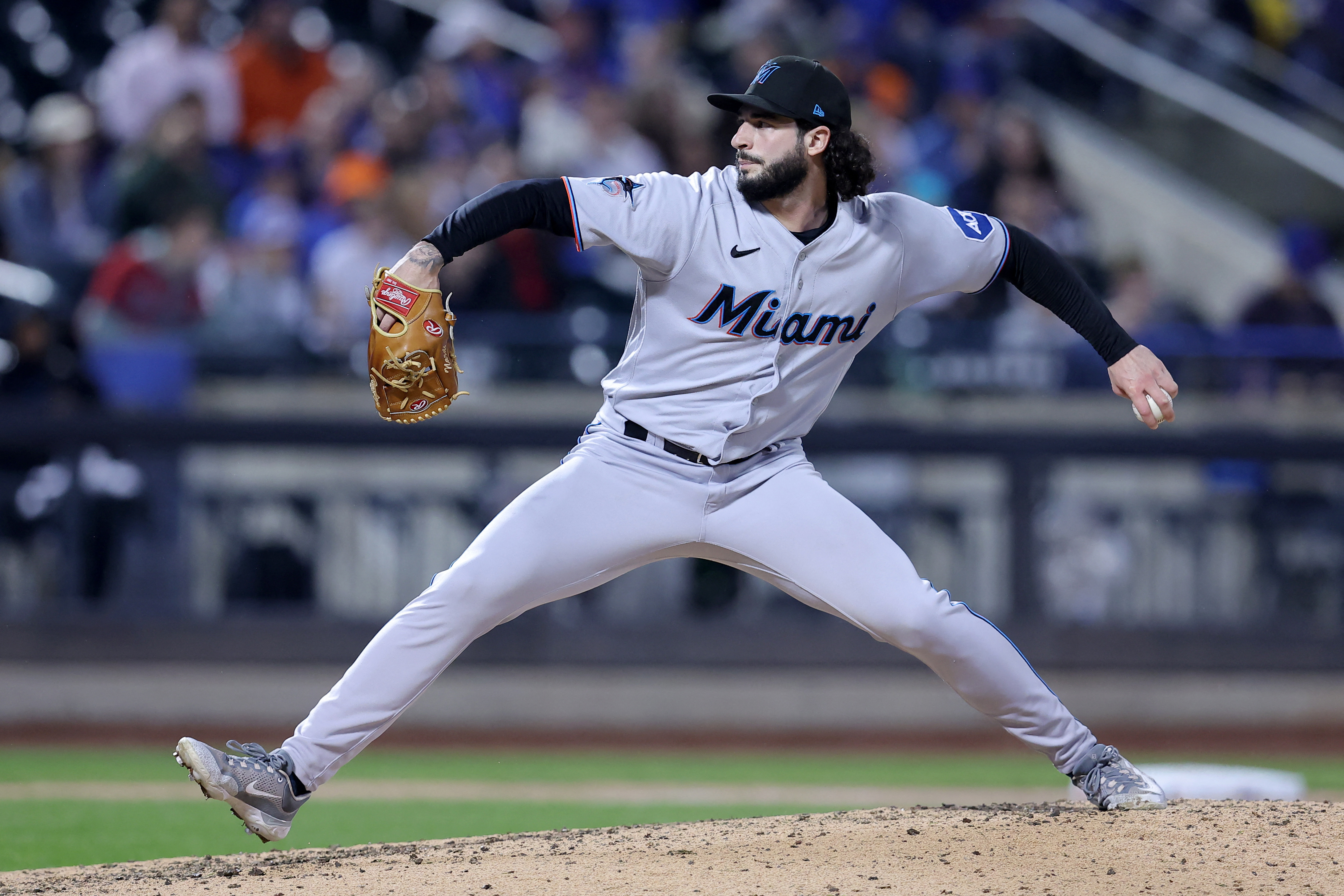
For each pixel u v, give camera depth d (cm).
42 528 3161
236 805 1272
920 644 1317
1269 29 5244
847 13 4550
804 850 1283
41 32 4331
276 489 3241
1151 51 5069
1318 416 3522
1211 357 3522
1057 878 1188
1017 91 4653
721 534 1329
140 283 3275
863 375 3466
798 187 1274
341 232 3588
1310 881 1177
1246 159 4722
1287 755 3131
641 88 3941
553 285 3544
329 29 4528
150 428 3177
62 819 2006
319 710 1298
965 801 2350
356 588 3266
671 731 3328
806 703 3356
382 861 1327
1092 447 3325
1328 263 4497
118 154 3741
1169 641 3356
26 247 3519
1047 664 3322
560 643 3334
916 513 3341
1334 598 3419
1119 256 3906
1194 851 1248
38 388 3200
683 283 1277
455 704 3303
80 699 3172
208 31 4369
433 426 3231
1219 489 3416
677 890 1170
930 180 3988
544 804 2239
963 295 3675
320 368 3347
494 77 4122
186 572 3216
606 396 1359
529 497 1313
